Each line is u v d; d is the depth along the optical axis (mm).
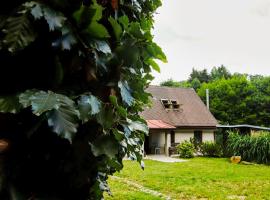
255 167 15859
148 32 1771
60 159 1343
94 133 1418
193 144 22141
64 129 1188
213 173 13125
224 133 23375
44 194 1279
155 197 7852
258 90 44406
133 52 1605
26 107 1214
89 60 1456
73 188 1428
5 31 1215
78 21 1367
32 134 1279
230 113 41375
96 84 1517
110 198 7148
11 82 1328
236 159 17859
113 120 1520
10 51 1198
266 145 17641
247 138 19016
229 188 9703
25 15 1243
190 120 25500
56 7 1326
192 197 8266
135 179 10836
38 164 1309
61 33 1320
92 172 1524
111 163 1582
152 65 2092
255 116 40375
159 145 23531
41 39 1324
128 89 1726
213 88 43219
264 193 9016
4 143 1240
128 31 1728
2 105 1203
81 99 1328
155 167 14922
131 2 1937
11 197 1188
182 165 16172
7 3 1312
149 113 24812
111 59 1575
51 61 1359
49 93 1235
